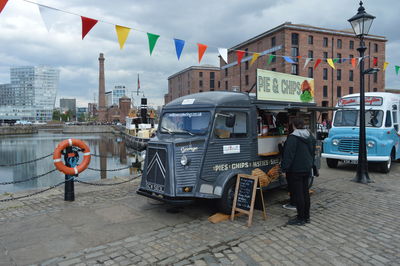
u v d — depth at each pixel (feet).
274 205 22.22
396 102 38.73
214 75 278.05
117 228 17.42
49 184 51.39
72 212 20.43
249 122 20.99
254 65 171.83
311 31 154.51
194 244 15.14
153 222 18.43
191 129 19.88
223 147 19.49
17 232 16.85
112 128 253.44
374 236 16.11
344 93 166.81
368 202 22.79
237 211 19.56
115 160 80.69
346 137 35.99
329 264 13.07
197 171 18.45
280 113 24.85
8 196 24.93
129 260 13.52
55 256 13.93
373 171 36.35
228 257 13.75
